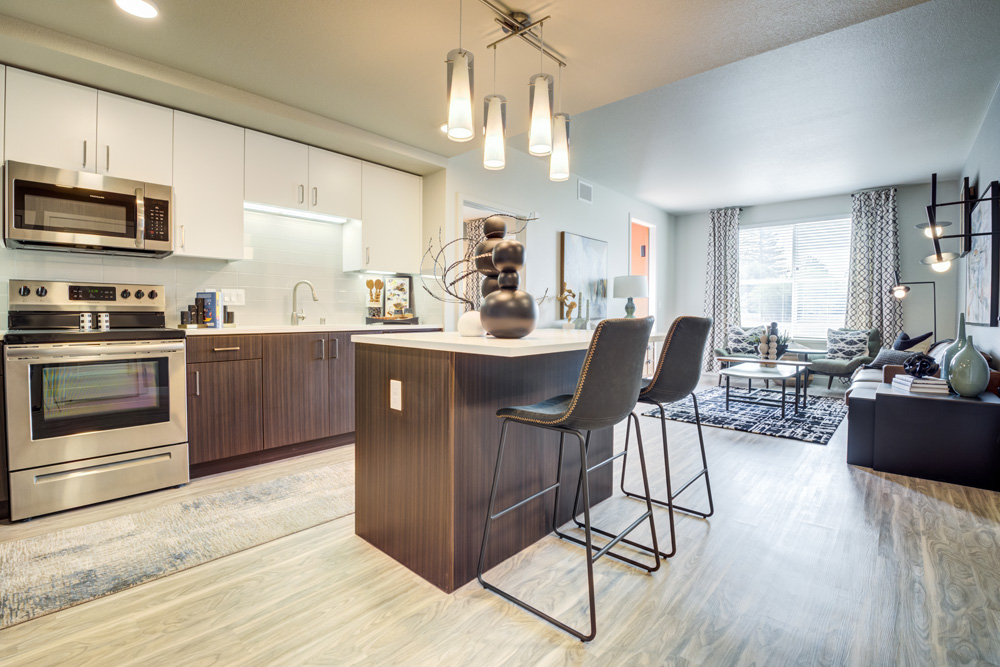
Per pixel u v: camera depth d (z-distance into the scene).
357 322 3.94
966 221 4.22
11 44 2.12
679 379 1.93
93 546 1.93
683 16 2.07
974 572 1.77
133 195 2.56
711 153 4.71
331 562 1.85
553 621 1.47
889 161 4.95
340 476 2.78
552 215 5.16
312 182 3.38
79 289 2.63
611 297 6.20
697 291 7.75
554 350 1.54
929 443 2.80
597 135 4.21
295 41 2.27
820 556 1.90
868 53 2.86
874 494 2.57
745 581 1.73
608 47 2.32
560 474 2.12
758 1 1.97
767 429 3.95
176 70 2.52
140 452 2.46
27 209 2.26
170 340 2.53
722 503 2.45
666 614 1.53
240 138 3.04
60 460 2.23
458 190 4.06
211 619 1.49
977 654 1.34
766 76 3.14
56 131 2.41
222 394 2.78
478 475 1.74
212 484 2.64
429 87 2.72
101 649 1.35
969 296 4.43
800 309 6.82
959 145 4.46
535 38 2.24
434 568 1.70
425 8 2.01
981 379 2.75
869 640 1.40
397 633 1.43
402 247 3.95
